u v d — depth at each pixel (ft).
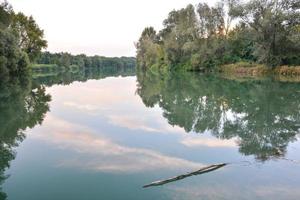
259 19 152.76
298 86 98.48
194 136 40.16
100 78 212.84
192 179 24.61
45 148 34.42
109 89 116.16
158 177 25.20
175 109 63.31
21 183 24.32
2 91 99.60
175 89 107.14
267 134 41.14
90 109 64.18
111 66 591.78
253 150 33.60
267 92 86.17
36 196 21.89
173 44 230.07
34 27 212.23
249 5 152.97
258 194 21.79
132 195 21.66
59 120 51.65
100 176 25.49
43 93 97.96
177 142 36.96
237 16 157.79
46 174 26.18
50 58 427.33
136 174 25.88
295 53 153.89
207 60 198.80
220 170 26.81
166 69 251.60
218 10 196.95
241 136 40.09
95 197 21.49
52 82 160.86
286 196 21.49
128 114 57.62
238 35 189.57
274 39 152.35
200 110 61.67
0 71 129.90
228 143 36.68
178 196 21.45
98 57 564.71
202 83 124.16
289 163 28.86
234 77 148.97
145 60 310.45
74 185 23.70
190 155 31.71
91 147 34.73
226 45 192.13
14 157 31.22
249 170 26.78
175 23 265.95
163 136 40.06
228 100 74.43
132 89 115.34
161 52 273.54
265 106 63.62
